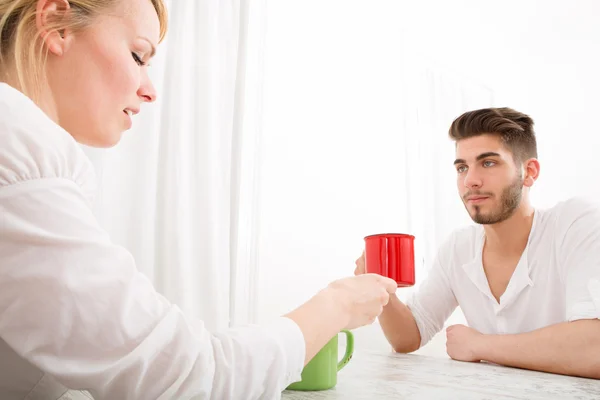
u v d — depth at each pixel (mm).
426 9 2955
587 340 1037
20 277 393
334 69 2396
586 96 3697
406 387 772
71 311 398
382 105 2641
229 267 1895
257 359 471
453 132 1571
